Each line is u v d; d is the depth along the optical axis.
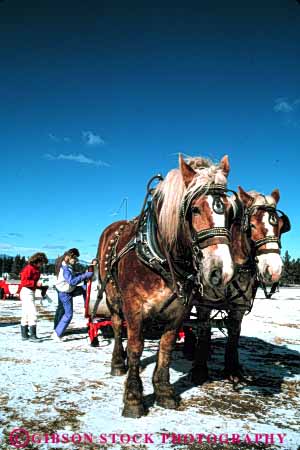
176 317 3.62
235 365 4.82
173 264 3.42
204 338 4.69
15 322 9.55
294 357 6.34
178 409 3.66
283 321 11.34
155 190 3.83
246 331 9.16
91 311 6.65
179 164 3.42
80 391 4.09
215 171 3.32
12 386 4.19
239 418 3.50
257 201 4.54
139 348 3.56
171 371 5.14
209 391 4.29
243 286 4.54
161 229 3.45
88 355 5.84
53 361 5.38
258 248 4.28
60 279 6.95
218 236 2.99
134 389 3.50
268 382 4.76
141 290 3.48
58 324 7.01
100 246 5.55
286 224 4.52
